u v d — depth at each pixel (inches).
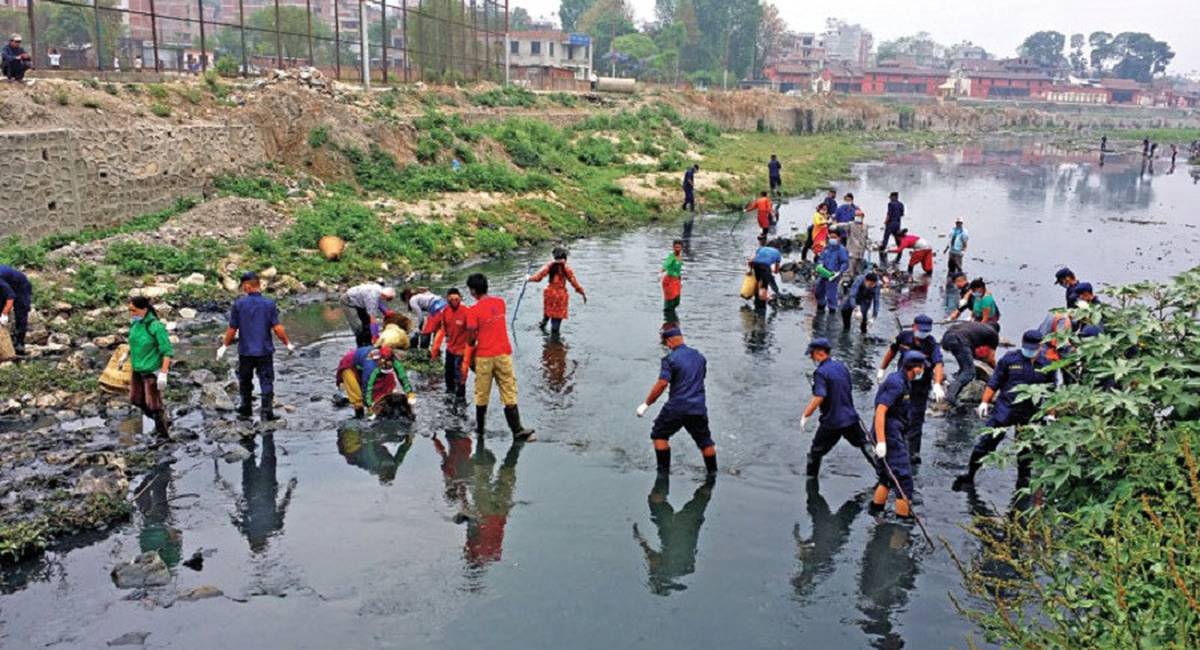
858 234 813.9
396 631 267.1
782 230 1106.1
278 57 1200.8
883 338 609.0
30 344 494.3
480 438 417.1
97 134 725.3
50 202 665.0
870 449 406.3
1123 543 206.7
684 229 1095.6
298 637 262.5
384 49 1461.6
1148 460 236.4
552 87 2439.7
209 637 260.7
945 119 4330.7
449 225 906.7
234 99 974.4
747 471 388.2
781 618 280.1
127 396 438.3
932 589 298.7
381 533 326.0
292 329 581.6
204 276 643.5
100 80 867.4
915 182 1819.6
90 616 268.8
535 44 3698.3
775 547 324.2
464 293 703.1
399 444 407.5
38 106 698.2
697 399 373.4
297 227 770.2
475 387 434.9
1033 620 214.2
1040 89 6058.1
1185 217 1339.8
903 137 3531.0
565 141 1521.9
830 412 368.8
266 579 292.7
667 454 383.6
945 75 5664.4
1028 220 1268.5
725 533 333.7
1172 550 187.2
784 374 522.3
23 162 636.1
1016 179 1955.0
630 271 824.9
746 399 477.1
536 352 555.8
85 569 295.0
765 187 1499.8
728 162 1739.7
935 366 416.5
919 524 328.8
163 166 795.4
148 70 1079.6
